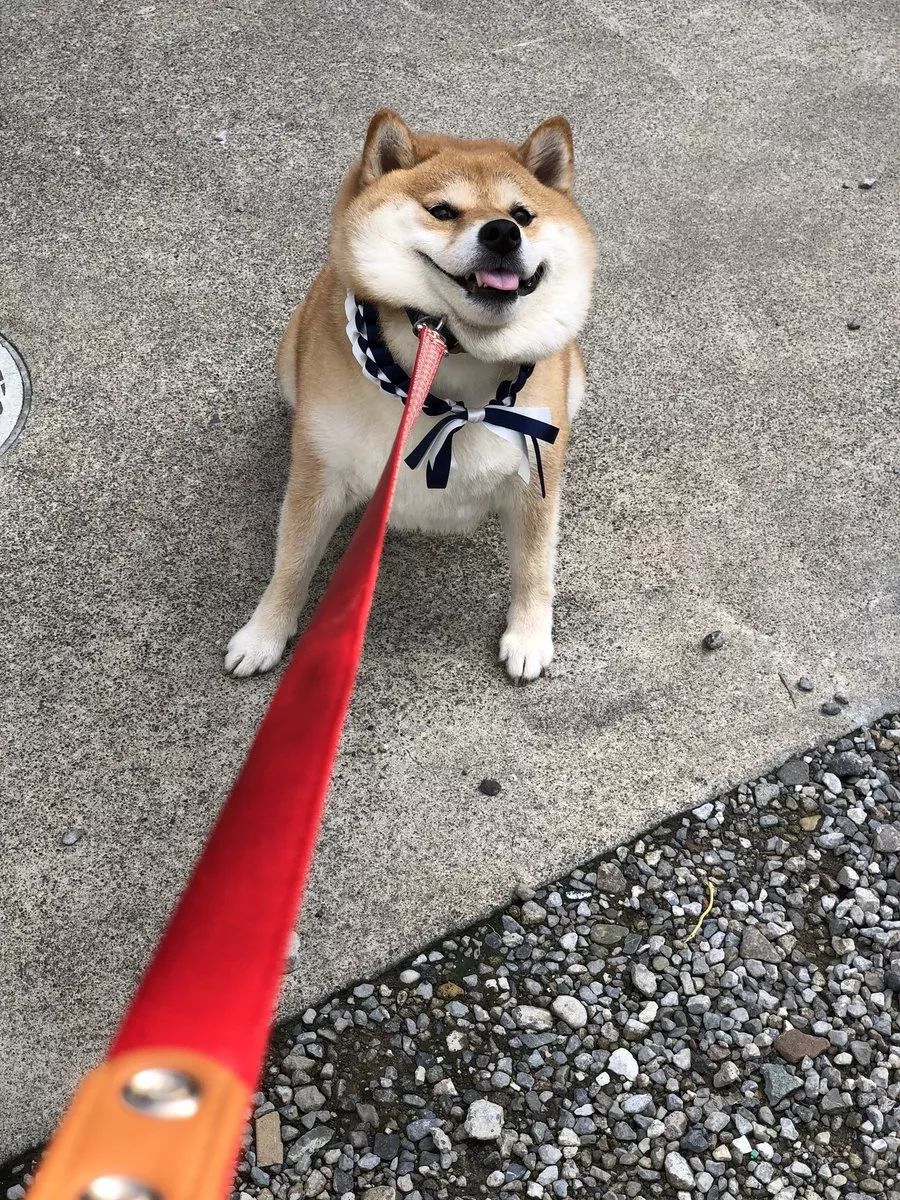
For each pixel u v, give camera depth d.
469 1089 1.06
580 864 1.19
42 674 1.27
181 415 1.51
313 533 1.27
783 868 1.21
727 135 1.95
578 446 1.52
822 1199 1.03
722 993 1.13
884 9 2.28
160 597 1.34
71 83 1.91
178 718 1.25
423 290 1.12
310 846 0.33
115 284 1.64
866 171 1.91
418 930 1.14
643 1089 1.07
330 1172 1.02
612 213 1.80
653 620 1.37
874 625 1.38
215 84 1.93
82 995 1.09
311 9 2.11
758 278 1.74
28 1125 1.02
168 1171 0.24
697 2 2.25
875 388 1.62
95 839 1.17
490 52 2.05
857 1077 1.09
